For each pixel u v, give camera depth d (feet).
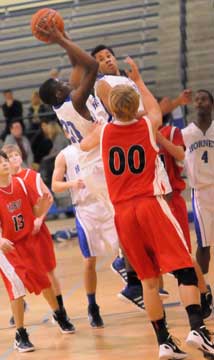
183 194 43.47
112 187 15.53
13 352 18.52
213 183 20.16
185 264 15.17
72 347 18.45
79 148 17.01
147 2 51.83
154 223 15.23
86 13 52.90
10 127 45.80
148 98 15.90
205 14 49.21
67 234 39.14
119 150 15.37
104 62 18.17
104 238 20.02
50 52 52.49
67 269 30.37
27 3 53.11
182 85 45.93
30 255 18.94
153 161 15.44
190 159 20.16
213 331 18.06
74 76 16.83
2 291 27.22
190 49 49.06
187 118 43.14
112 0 52.19
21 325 18.60
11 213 18.75
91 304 20.33
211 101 20.04
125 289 18.94
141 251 15.56
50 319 21.89
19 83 52.65
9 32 54.24
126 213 15.39
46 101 17.17
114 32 51.16
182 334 18.42
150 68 49.67
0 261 18.40
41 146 44.60
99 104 16.83
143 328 19.63
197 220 20.35
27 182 19.24
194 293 15.25
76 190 20.22
